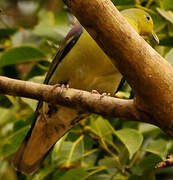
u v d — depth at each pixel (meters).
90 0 4.73
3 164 8.61
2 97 8.80
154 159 7.96
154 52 5.13
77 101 5.79
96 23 4.85
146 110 5.45
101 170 8.32
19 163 8.20
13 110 8.88
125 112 5.59
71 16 9.98
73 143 8.12
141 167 8.01
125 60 5.08
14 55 8.53
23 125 8.28
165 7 8.41
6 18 10.61
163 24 8.65
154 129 8.13
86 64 7.42
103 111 5.71
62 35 8.70
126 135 7.38
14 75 9.28
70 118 7.87
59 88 5.80
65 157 8.01
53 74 7.83
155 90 5.22
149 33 8.29
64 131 8.04
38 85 5.82
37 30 8.76
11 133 8.62
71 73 7.62
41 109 7.84
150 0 8.83
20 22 10.47
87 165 8.41
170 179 8.63
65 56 7.55
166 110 5.34
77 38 7.39
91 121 8.35
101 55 7.22
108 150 8.25
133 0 8.60
